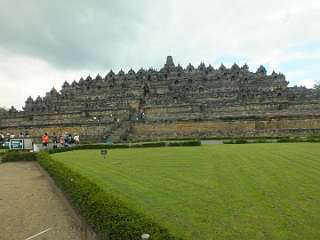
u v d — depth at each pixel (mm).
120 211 11586
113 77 123188
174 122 76000
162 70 125000
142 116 83750
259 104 76625
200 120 74750
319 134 63688
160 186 18906
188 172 22984
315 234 11320
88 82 124125
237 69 113188
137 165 27406
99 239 11797
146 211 14234
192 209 14398
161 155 34094
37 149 44000
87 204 13523
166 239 9086
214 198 15984
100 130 79000
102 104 97812
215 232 11750
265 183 18672
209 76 111812
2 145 58656
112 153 38906
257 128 71250
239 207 14445
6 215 16219
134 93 109250
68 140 57688
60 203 18391
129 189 18344
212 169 23875
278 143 47406
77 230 13945
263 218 12969
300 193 16406
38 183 24438
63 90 125438
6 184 24359
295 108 73875
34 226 14539
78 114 91500
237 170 23000
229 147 40844
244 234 11492
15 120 95438
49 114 93875
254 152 33219
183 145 50125
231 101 81062
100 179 21422
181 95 97812
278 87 98312
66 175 19859
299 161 26000
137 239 9266
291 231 11617
